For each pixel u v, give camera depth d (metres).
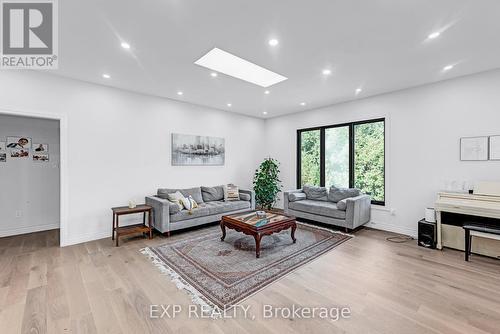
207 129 5.36
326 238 3.80
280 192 6.33
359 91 4.20
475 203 3.06
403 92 4.09
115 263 2.87
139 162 4.29
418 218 3.93
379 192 4.53
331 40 2.50
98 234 3.81
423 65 3.12
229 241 3.65
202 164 5.24
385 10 2.01
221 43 2.57
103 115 3.87
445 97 3.64
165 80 3.67
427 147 3.83
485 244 3.06
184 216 4.05
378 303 2.06
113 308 1.98
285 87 3.99
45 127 4.35
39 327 1.74
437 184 3.72
